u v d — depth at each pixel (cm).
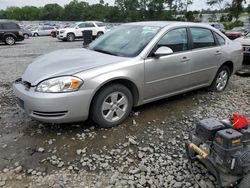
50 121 323
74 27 2331
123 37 432
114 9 7600
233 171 233
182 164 300
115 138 347
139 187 262
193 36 455
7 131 363
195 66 456
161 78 405
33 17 9981
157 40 396
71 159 304
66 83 316
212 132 246
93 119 354
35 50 1438
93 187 260
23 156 307
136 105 397
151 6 6831
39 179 271
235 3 5300
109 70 343
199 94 525
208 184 267
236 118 255
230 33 1586
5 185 261
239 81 652
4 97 500
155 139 351
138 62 372
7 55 1180
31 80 335
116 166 294
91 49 439
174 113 432
